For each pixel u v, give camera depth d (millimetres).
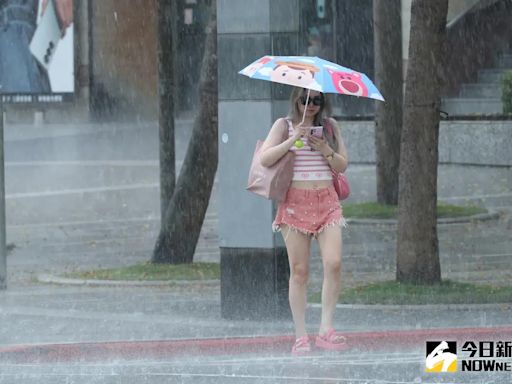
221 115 33562
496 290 37781
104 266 48031
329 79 27281
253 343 29969
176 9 109688
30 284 43500
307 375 26922
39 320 34781
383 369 27500
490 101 94500
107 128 107625
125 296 39719
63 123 110375
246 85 33219
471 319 33031
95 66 109875
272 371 27516
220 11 33375
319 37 104500
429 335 30375
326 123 28422
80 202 69062
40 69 57875
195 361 29203
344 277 42844
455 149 81438
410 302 35656
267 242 33500
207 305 37219
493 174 76438
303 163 28062
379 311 34906
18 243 55281
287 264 33969
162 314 35594
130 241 55312
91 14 109125
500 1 99438
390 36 61719
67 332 32594
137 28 110188
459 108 96250
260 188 28156
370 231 56656
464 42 98875
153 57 110625
